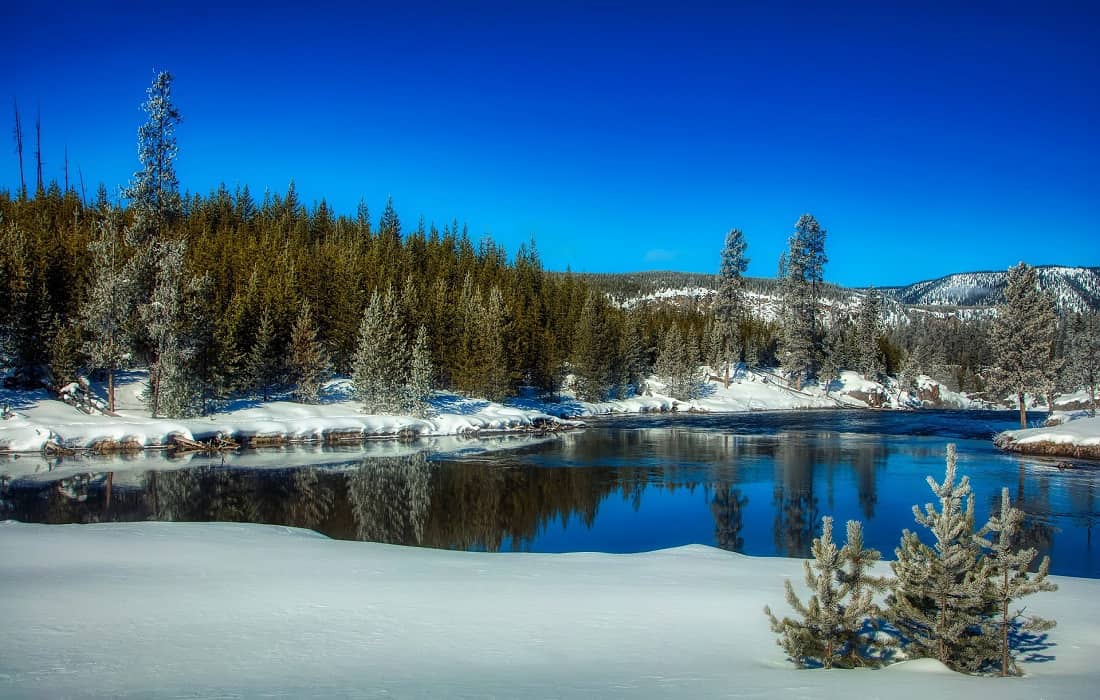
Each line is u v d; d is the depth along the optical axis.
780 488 26.98
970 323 161.75
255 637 7.74
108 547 13.30
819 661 7.65
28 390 43.81
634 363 82.12
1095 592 11.71
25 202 69.00
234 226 86.75
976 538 8.11
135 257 45.16
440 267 87.38
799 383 90.06
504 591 10.45
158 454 36.91
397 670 6.67
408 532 19.78
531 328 72.44
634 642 8.00
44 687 5.92
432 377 57.34
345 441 45.12
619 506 23.62
